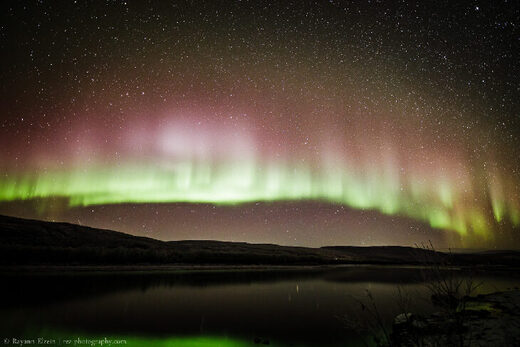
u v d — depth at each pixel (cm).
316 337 821
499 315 828
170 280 2058
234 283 2019
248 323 967
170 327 880
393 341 623
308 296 1545
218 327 903
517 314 845
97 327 847
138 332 815
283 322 993
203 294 1524
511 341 591
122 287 1645
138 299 1316
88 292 1438
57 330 805
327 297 1514
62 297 1284
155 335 795
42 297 1266
